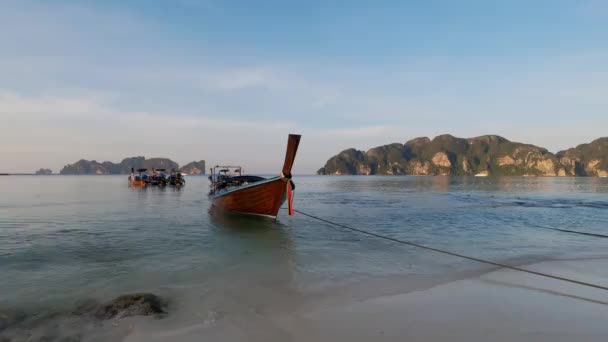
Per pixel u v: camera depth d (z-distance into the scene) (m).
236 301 6.70
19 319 5.89
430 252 11.02
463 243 12.43
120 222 17.08
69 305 6.50
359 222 17.58
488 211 22.70
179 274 8.52
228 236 13.59
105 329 5.48
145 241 12.53
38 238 12.96
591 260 10.01
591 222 17.73
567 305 6.51
